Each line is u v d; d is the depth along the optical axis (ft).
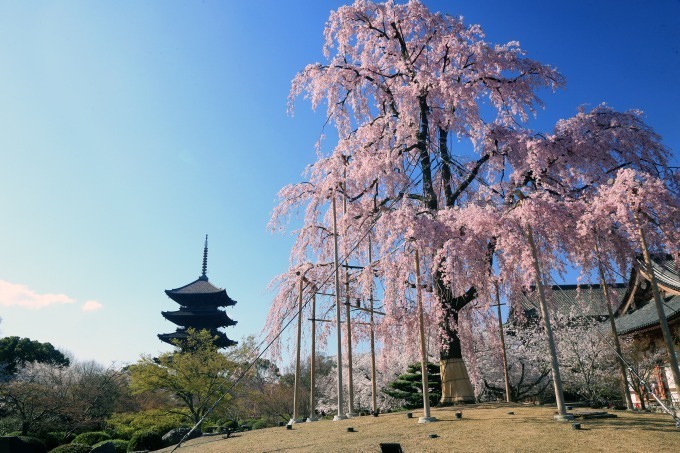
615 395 82.58
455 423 41.32
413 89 66.59
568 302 113.60
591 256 57.52
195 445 48.52
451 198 69.51
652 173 64.95
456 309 61.46
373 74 76.02
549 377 91.35
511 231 51.08
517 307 60.95
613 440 30.53
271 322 73.97
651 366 72.54
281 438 42.96
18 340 194.90
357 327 71.82
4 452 79.87
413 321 64.49
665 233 50.55
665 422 36.40
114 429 129.18
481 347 84.28
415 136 71.41
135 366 116.78
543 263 56.18
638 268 59.98
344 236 71.31
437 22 72.08
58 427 119.65
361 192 73.92
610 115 68.74
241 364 123.13
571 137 64.23
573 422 37.29
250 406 171.42
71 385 138.00
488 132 66.33
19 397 115.65
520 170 65.16
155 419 115.03
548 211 52.34
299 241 77.51
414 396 83.56
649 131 66.80
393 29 74.90
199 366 116.78
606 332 82.53
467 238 53.78
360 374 117.60
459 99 65.98
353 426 45.52
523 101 70.59
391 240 58.39
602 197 51.60
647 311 79.15
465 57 70.90
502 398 96.02
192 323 193.98
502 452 29.22
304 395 160.35
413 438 35.68
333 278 71.61
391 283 59.11
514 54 70.13
